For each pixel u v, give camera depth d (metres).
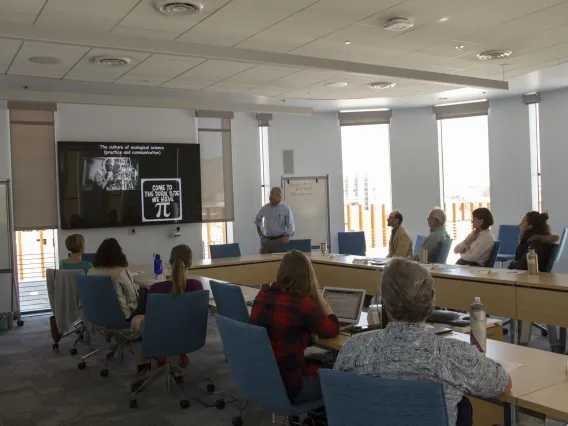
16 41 4.77
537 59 6.18
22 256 7.84
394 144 9.60
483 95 8.56
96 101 6.20
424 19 4.66
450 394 1.80
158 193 8.17
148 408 3.93
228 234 9.20
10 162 7.23
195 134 8.57
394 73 5.70
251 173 9.22
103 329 4.88
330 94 7.83
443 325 3.04
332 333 2.81
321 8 4.30
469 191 9.36
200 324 3.83
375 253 9.84
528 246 5.18
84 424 3.67
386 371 1.83
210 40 5.08
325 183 9.54
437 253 5.94
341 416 1.84
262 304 2.80
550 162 8.46
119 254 4.70
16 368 5.01
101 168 7.76
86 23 4.50
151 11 4.25
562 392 1.99
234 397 4.11
